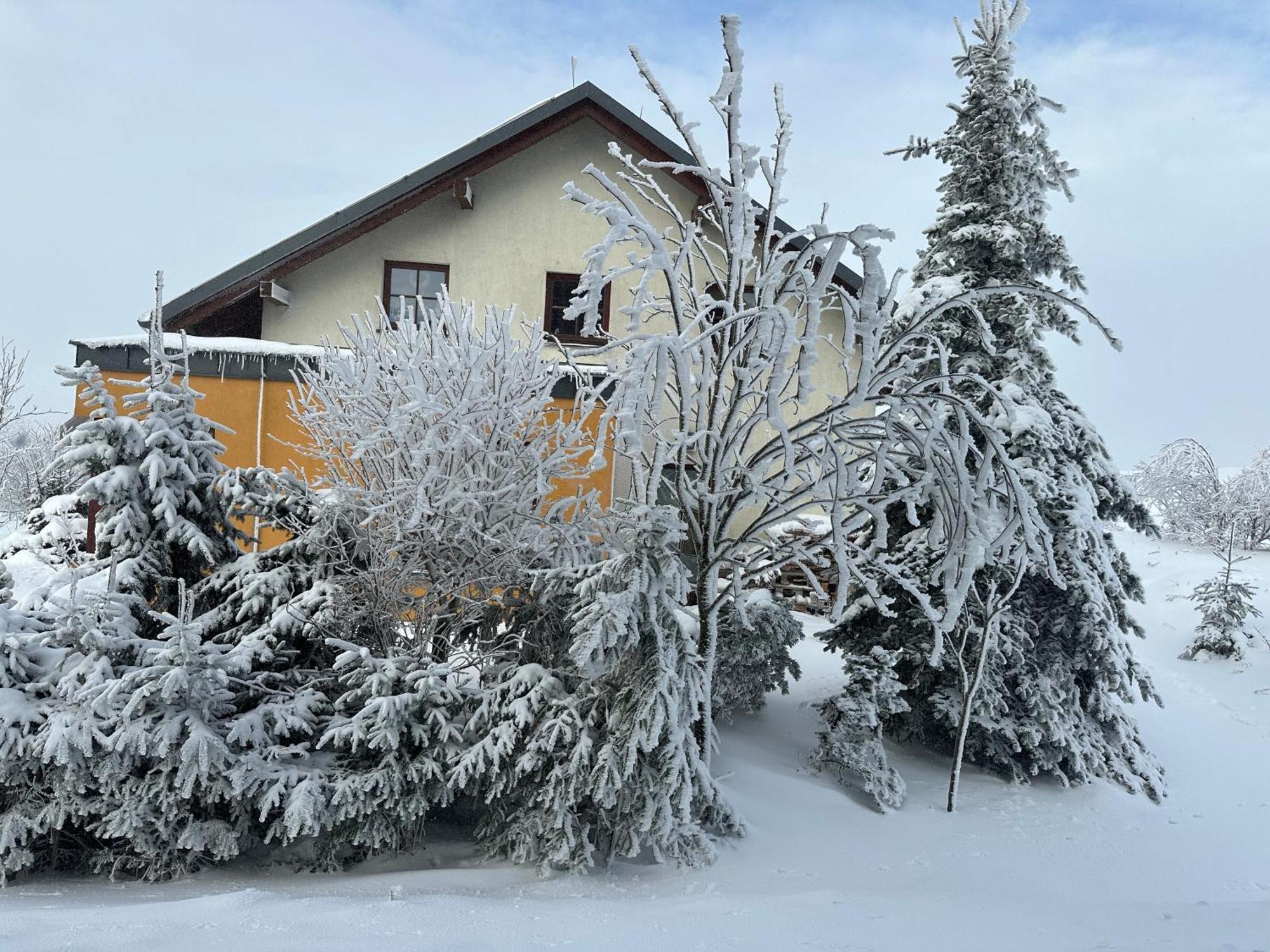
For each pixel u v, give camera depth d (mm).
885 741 7801
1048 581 7379
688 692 5090
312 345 12398
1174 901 4984
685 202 12953
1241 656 11977
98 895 4504
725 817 5348
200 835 4699
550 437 6824
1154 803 7012
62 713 4656
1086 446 7820
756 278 5719
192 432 6422
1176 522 19703
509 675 5520
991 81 8266
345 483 6086
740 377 5219
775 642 7094
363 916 3771
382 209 12438
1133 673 7461
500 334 6387
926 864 5336
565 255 12938
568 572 5520
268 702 5273
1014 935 3676
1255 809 7043
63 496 10914
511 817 5117
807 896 4395
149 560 5914
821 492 5359
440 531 5934
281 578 5887
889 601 5535
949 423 7367
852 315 4973
